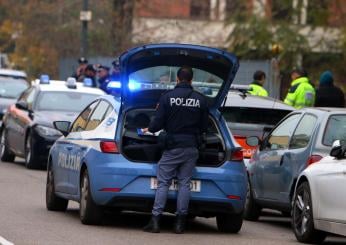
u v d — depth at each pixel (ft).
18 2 379.55
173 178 98.94
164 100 98.07
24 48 368.89
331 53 263.29
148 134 100.58
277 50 242.78
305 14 269.23
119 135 99.40
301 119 110.73
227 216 102.32
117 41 328.70
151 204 99.09
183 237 96.78
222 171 99.55
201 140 98.94
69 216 110.52
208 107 99.76
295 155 107.24
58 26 365.40
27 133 176.76
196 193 98.99
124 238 93.66
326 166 94.53
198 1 395.96
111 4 347.15
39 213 112.16
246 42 264.31
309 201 96.17
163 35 341.82
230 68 102.83
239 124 133.39
